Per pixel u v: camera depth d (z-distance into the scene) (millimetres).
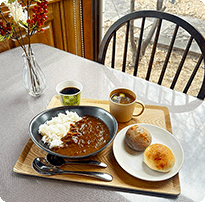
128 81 1095
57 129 732
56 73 1150
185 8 1655
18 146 748
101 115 806
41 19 780
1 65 1211
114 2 1940
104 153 716
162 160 631
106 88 1045
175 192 593
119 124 851
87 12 1988
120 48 2145
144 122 857
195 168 671
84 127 773
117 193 602
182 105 939
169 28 1790
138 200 584
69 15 1879
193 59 1820
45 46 1406
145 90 1031
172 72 1978
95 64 1231
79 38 2125
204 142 762
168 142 742
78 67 1202
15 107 930
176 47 1852
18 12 738
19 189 607
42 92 1007
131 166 668
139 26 1910
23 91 1030
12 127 829
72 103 889
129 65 2193
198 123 844
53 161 668
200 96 1096
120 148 727
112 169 665
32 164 653
